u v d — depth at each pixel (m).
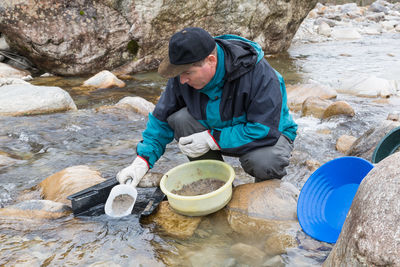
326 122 4.33
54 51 6.67
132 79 6.84
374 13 16.94
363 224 1.34
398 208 1.27
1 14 6.34
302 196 2.14
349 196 2.09
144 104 4.90
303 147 3.62
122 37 7.07
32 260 1.85
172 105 2.46
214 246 1.97
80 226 2.16
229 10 7.91
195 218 2.22
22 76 6.68
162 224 2.18
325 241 1.95
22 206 2.32
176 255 1.90
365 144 3.18
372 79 5.69
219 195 2.16
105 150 3.63
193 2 7.33
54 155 3.52
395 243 1.22
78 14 6.66
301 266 1.78
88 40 6.83
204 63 2.07
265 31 8.77
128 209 2.27
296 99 5.23
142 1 6.92
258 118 2.24
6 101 4.70
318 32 12.33
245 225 2.13
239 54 2.17
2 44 7.00
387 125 3.14
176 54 2.02
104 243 2.01
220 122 2.38
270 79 2.24
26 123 4.31
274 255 1.87
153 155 2.51
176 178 2.42
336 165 2.12
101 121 4.43
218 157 2.66
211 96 2.29
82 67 6.99
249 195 2.33
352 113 4.41
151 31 7.21
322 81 6.25
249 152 2.36
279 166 2.37
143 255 1.90
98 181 2.71
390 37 11.84
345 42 10.98
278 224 2.11
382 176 1.40
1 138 3.87
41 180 3.00
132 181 2.37
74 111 4.84
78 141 3.86
